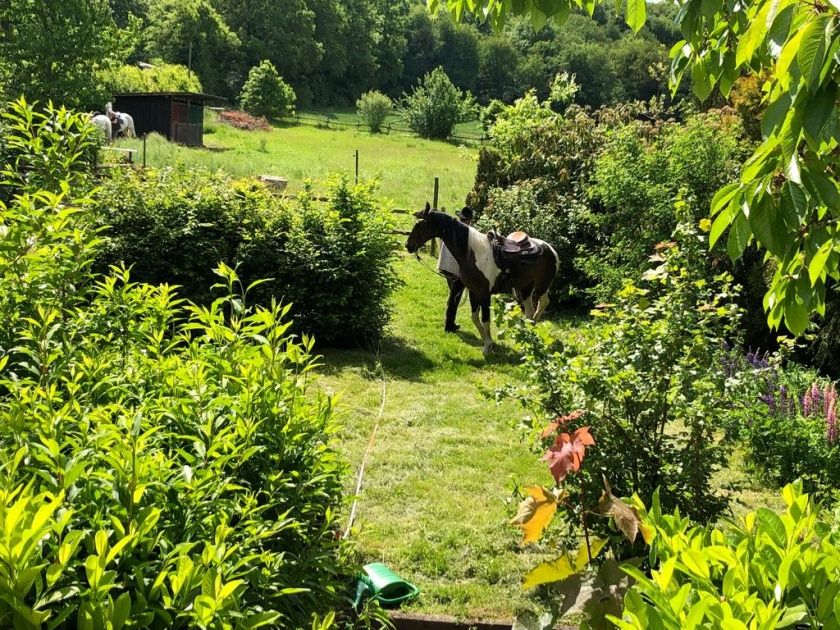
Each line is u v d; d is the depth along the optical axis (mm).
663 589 1899
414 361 9977
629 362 4492
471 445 7137
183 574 1972
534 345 4602
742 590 1924
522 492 4977
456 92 68438
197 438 2641
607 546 4191
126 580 2100
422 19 118375
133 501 2139
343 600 3666
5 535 1729
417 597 4449
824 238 2713
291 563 2746
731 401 4453
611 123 16203
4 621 1752
